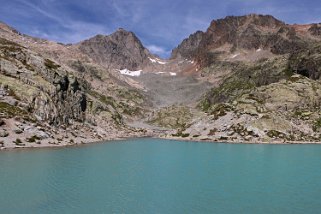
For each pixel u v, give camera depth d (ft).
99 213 168.25
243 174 275.59
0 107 478.59
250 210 178.09
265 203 190.29
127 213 169.78
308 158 382.83
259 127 649.61
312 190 220.23
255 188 225.35
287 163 340.39
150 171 286.46
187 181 245.86
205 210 176.86
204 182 243.19
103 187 221.66
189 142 632.79
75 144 508.12
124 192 210.18
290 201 193.47
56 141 483.51
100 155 389.19
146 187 224.94
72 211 169.48
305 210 178.60
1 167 276.00
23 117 485.97
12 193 196.75
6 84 538.47
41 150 397.80
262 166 319.68
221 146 544.62
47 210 169.17
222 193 210.59
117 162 335.88
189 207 181.57
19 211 165.37
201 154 422.82
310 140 639.35
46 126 524.52
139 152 441.27
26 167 279.28
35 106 537.24
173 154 421.18
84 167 294.87
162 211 173.99
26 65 650.84
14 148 395.14
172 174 273.33
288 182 244.01
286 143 603.67
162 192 211.82
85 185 224.74
